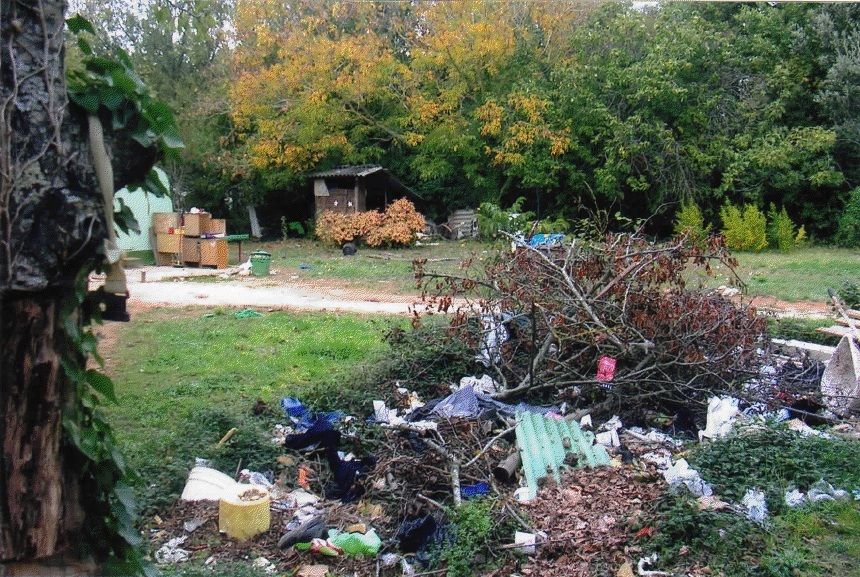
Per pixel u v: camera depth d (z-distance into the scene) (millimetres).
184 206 29531
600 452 6473
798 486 5598
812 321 11188
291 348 10570
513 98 27047
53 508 2922
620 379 7371
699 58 26609
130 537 3271
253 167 28656
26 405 2820
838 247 25953
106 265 2977
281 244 27812
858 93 25953
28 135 2703
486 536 4914
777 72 26672
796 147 25781
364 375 8422
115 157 2967
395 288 16406
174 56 27266
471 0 27656
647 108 26297
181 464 5883
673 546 4730
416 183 30391
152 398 8172
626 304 7570
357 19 28797
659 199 26531
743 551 4660
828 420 7215
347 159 28828
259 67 28766
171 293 15938
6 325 2764
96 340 3072
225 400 8094
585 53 27422
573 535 4934
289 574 4715
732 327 7793
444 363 8727
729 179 25719
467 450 6316
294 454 6484
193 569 4570
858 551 4684
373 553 4973
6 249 2680
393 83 29000
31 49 2709
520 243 8086
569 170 27453
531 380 7668
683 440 7066
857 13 27578
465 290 8773
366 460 6270
